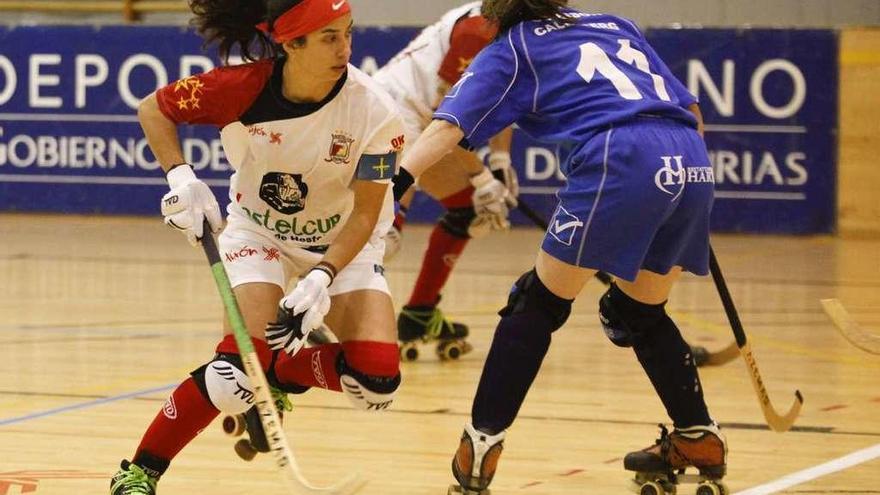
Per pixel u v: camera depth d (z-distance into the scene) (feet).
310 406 34.68
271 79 22.97
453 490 23.86
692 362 24.95
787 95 76.07
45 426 31.86
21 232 78.02
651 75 24.26
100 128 83.92
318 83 22.72
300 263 25.07
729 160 76.95
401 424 32.60
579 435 31.42
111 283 59.21
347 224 23.35
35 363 40.60
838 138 75.77
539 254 24.09
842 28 75.36
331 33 22.18
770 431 31.73
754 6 84.64
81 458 28.60
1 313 50.67
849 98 75.36
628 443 30.60
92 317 49.80
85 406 34.30
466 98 23.72
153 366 40.29
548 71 23.80
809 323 49.11
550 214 79.00
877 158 75.41
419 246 72.64
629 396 36.14
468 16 39.68
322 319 22.63
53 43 83.82
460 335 42.37
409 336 41.91
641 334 24.98
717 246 73.51
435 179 40.86
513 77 23.89
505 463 28.63
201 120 23.30
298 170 23.62
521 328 23.77
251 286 23.84
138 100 83.05
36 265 64.80
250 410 23.76
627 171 22.82
